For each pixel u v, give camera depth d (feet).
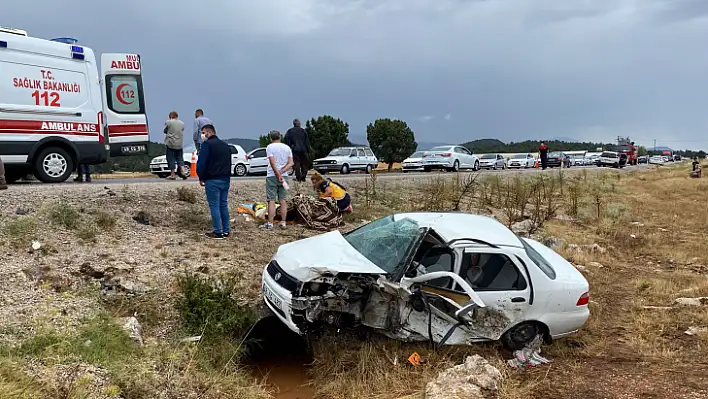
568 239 42.73
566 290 20.29
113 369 14.42
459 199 52.26
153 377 14.75
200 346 17.81
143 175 83.51
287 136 48.73
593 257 37.32
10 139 33.24
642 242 44.29
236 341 19.01
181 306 19.99
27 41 33.81
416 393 16.19
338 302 18.53
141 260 23.93
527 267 19.80
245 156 76.18
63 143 36.29
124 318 18.88
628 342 21.61
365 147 100.89
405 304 18.92
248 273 24.75
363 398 16.29
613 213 56.85
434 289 18.86
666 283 30.58
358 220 39.55
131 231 27.73
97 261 22.79
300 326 18.16
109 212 29.35
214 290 21.09
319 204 36.32
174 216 31.91
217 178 28.50
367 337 19.72
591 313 24.85
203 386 15.44
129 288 20.98
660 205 69.21
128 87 41.27
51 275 20.85
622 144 191.11
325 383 17.69
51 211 26.48
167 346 17.30
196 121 48.11
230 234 30.45
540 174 90.33
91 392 13.08
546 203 61.36
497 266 19.72
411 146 176.55
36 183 38.24
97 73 38.47
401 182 63.72
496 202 58.90
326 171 96.32
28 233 23.93
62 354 14.74
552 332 20.40
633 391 16.33
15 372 12.97
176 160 48.47
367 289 19.13
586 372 18.11
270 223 33.12
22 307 17.88
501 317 19.42
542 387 16.55
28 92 33.88
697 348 20.56
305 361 19.94
